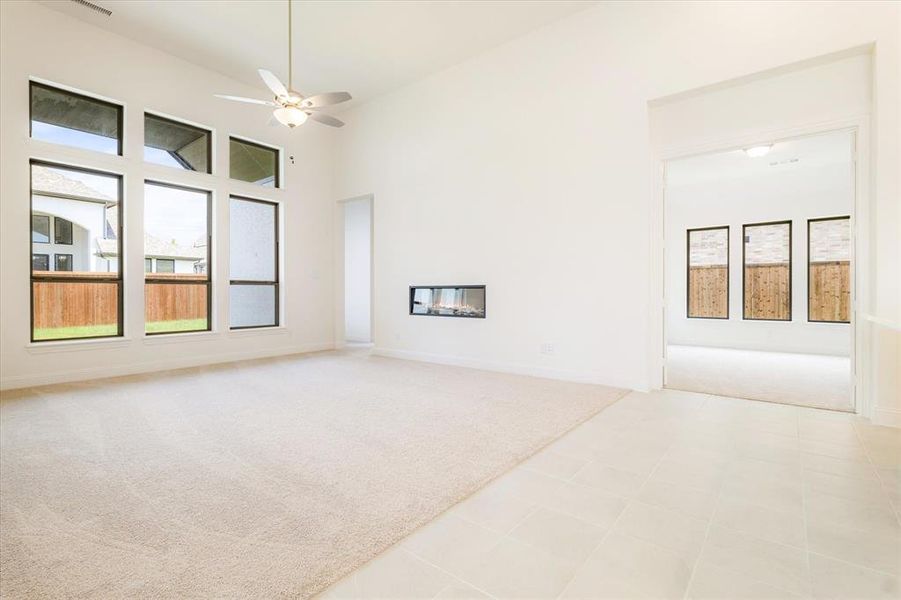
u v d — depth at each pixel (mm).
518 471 2377
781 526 1813
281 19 4688
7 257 4297
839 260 6859
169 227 5602
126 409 3607
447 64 5625
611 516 1900
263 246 6617
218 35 4992
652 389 4270
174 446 2756
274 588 1433
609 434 2969
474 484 2209
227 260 6047
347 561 1583
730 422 3229
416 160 6133
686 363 5961
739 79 3682
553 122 4754
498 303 5270
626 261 4277
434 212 5930
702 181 8023
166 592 1409
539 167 4875
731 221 7820
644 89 4125
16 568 1532
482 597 1395
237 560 1585
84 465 2455
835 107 3395
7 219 4297
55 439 2883
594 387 4352
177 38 5062
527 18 4648
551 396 3996
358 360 6160
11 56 4293
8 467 2426
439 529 1803
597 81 4422
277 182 6730
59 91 4703
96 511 1939
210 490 2146
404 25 4773
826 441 2816
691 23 3867
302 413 3479
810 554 1620
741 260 7723
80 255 4891
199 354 5754
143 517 1888
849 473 2326
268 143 6496
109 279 5082
